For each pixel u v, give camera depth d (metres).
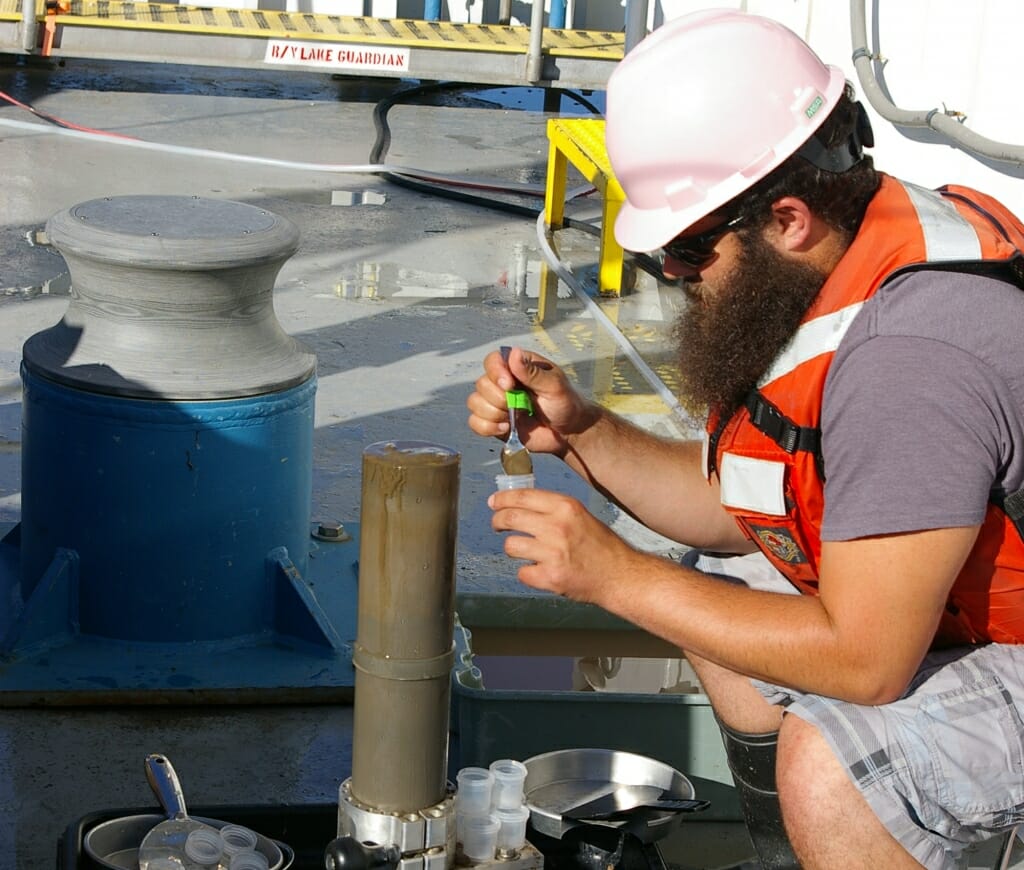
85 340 2.82
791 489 1.97
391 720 1.88
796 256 1.89
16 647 2.80
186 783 2.56
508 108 9.74
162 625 2.87
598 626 3.29
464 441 4.33
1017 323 1.77
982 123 4.58
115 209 2.90
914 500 1.73
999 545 1.88
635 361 5.14
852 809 1.95
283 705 2.82
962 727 1.94
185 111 8.78
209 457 2.80
